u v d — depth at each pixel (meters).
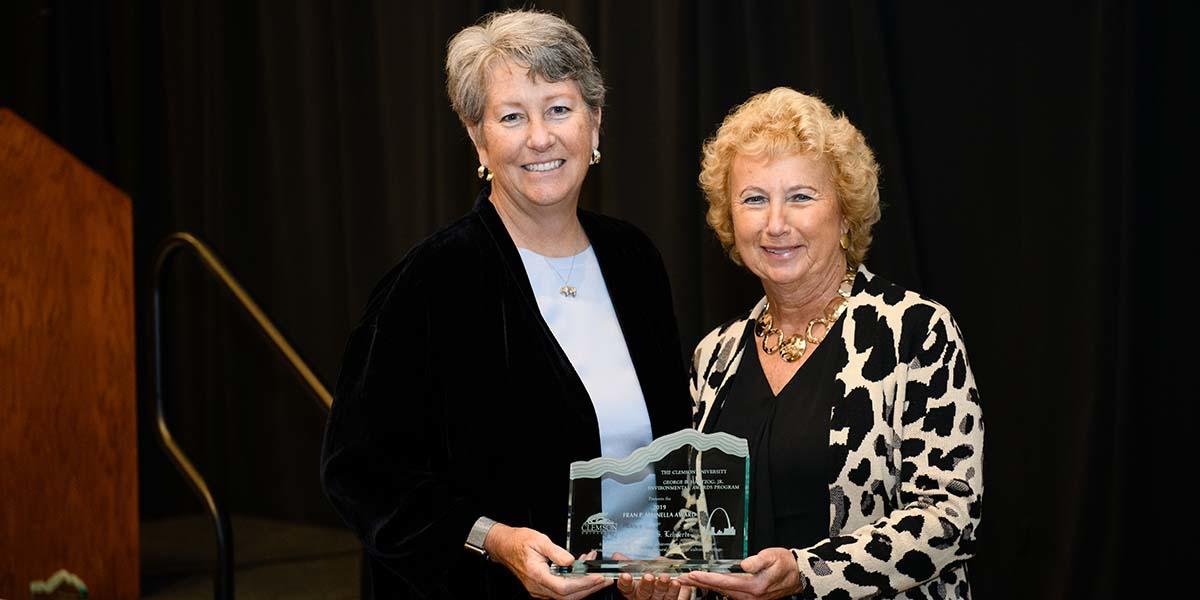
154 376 3.65
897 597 2.08
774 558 1.97
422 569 2.00
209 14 5.38
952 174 3.54
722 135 2.28
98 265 3.92
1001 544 3.49
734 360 2.36
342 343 5.19
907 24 3.58
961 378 2.08
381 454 2.03
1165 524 3.21
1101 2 3.20
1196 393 3.17
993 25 3.46
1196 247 3.17
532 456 2.07
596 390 2.18
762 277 2.25
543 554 1.91
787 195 2.18
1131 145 3.15
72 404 3.96
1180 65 3.17
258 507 5.50
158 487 5.74
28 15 5.78
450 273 2.09
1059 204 3.37
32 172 3.97
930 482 2.06
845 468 2.11
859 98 3.57
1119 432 3.18
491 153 2.14
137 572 3.90
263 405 5.44
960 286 3.54
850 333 2.19
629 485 2.01
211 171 5.45
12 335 4.02
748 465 1.99
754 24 3.83
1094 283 3.23
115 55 5.79
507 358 2.08
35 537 4.03
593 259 2.30
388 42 4.75
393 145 4.77
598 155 2.24
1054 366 3.38
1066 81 3.35
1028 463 3.44
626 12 4.05
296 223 5.27
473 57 2.12
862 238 2.26
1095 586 3.24
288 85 5.23
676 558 1.98
